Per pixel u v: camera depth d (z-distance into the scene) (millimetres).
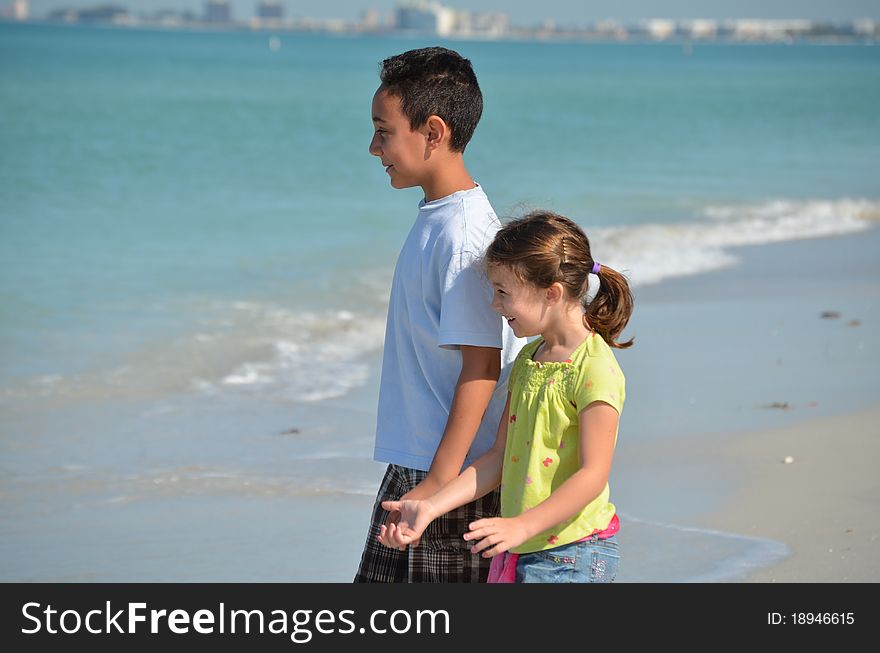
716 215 26125
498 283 4812
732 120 56531
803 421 10789
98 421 10984
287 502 9031
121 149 37688
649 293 17203
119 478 9492
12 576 7602
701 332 14477
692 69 136250
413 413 5223
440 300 5078
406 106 5035
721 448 10031
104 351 13500
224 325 14852
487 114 56938
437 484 4961
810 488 9031
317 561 7918
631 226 24125
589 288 4906
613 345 4996
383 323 15234
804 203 28219
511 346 5293
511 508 4871
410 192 29016
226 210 25422
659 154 40625
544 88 83250
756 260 20266
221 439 10516
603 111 60781
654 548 7906
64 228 22719
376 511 5453
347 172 33031
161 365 12984
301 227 23188
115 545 8133
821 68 146000
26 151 36281
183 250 20453
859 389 11867
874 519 8375
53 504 8891
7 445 10203
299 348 13859
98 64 102812
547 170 35188
